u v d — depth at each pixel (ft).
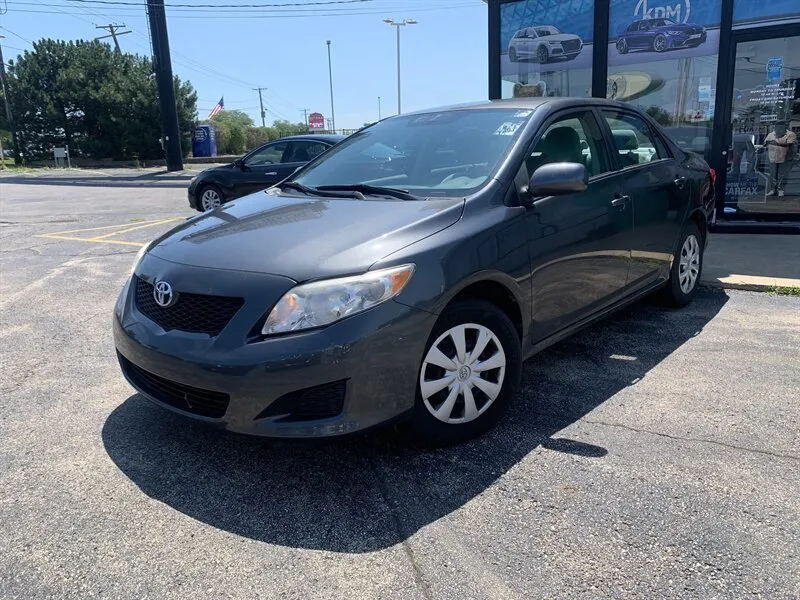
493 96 32.07
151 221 38.11
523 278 11.01
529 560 7.80
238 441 10.89
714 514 8.55
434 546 8.13
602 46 28.89
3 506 9.11
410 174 12.50
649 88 28.63
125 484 9.64
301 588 7.45
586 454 10.16
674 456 10.03
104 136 142.92
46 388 13.14
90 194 60.85
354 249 9.38
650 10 27.86
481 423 10.66
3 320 17.80
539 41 30.50
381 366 9.04
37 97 140.56
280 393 8.79
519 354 11.09
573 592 7.25
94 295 20.30
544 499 9.01
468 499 9.08
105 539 8.38
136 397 12.68
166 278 9.98
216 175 36.81
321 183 13.50
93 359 14.76
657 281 16.03
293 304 8.86
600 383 12.89
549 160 12.45
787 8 25.21
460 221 10.34
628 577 7.46
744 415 11.35
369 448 10.53
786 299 18.37
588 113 14.03
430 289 9.44
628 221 14.01
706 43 27.09
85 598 7.35
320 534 8.42
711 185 18.28
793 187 27.43
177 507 9.06
